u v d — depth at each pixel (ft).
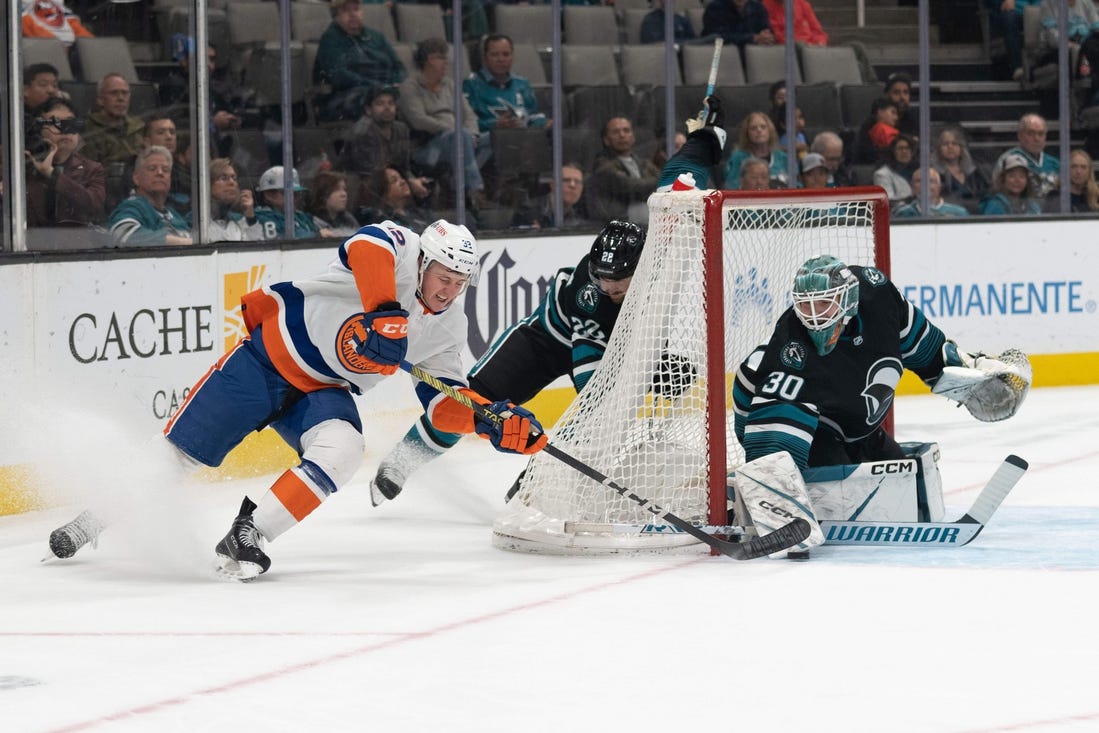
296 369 38.91
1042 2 85.71
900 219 80.07
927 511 42.47
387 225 38.27
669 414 42.52
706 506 41.39
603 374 43.09
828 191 45.62
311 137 68.69
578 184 77.30
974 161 84.64
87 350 53.06
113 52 60.03
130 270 54.75
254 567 38.19
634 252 43.14
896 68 86.17
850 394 41.01
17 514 50.37
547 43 76.95
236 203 65.05
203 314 58.08
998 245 81.82
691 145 47.88
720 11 81.10
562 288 46.98
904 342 43.21
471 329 69.97
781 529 38.86
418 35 72.18
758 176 81.82
